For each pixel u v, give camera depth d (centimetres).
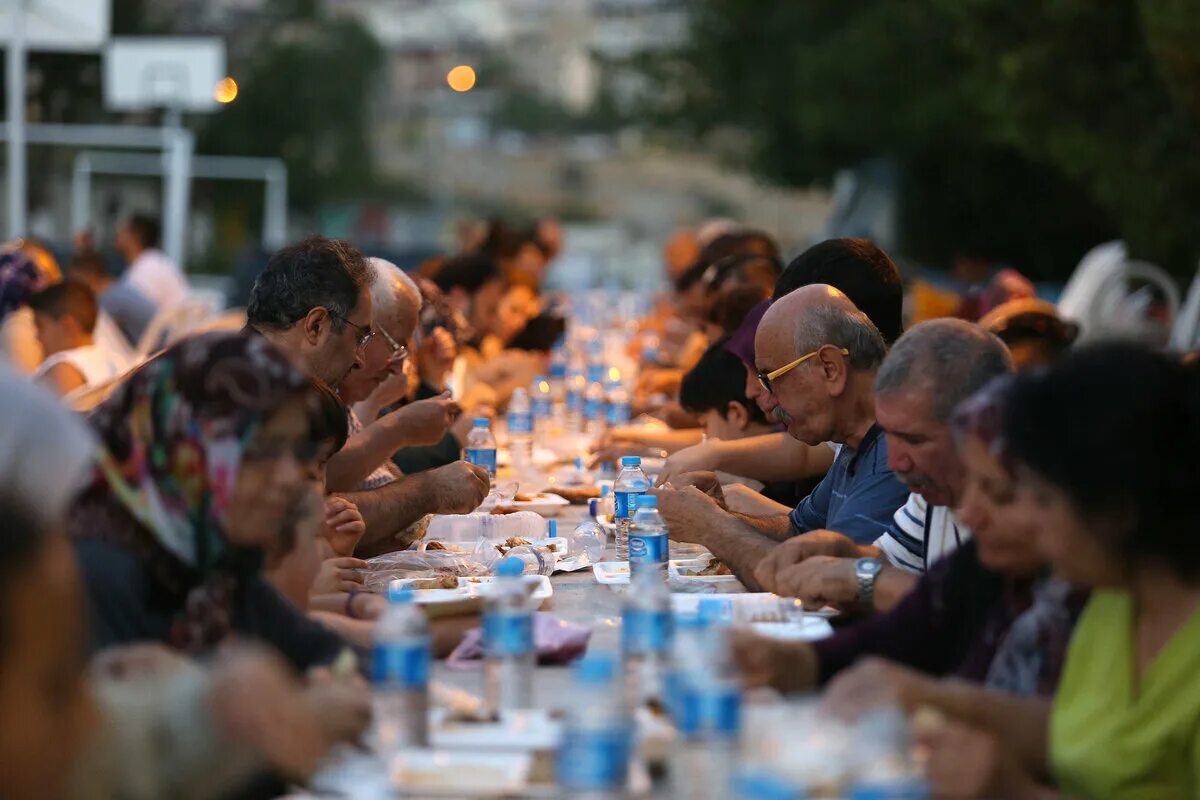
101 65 2573
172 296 1714
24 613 262
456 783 320
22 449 267
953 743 322
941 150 2933
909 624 416
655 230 10581
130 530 368
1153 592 343
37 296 1048
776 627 473
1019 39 1720
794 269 702
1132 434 328
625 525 638
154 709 312
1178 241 1675
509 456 945
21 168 1565
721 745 308
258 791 320
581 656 446
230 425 360
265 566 396
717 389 771
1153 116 1631
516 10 13375
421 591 517
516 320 1467
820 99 2908
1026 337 741
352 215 7919
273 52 6756
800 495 764
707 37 3716
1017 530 370
